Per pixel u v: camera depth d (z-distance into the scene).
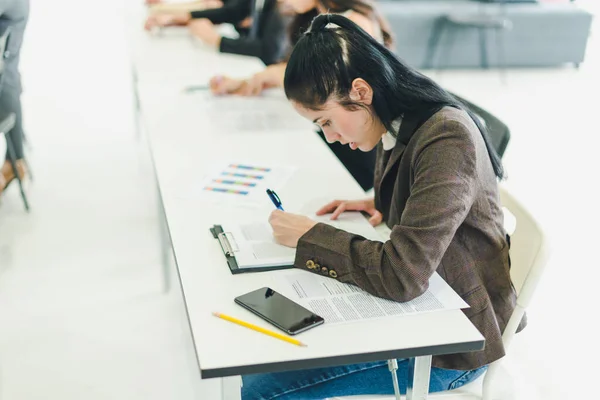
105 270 2.84
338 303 1.27
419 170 1.31
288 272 1.38
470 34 5.80
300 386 1.43
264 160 1.99
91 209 3.38
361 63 1.31
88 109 4.89
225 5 3.83
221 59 3.17
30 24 7.14
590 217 3.41
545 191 3.68
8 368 2.24
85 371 2.24
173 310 2.58
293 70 1.34
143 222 3.27
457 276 1.40
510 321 1.41
